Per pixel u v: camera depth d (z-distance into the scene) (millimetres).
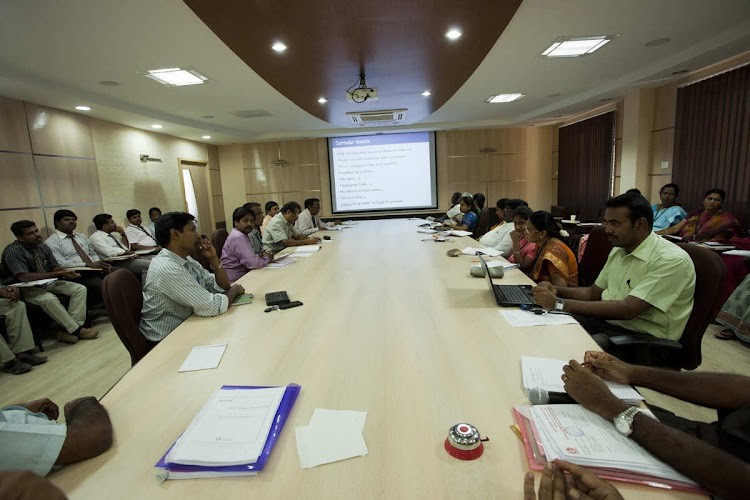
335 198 8250
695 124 4547
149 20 2480
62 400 2422
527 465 767
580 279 2572
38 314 3342
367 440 855
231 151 8234
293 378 1146
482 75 4246
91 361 2992
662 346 1487
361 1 2361
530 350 1263
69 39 2691
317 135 7883
